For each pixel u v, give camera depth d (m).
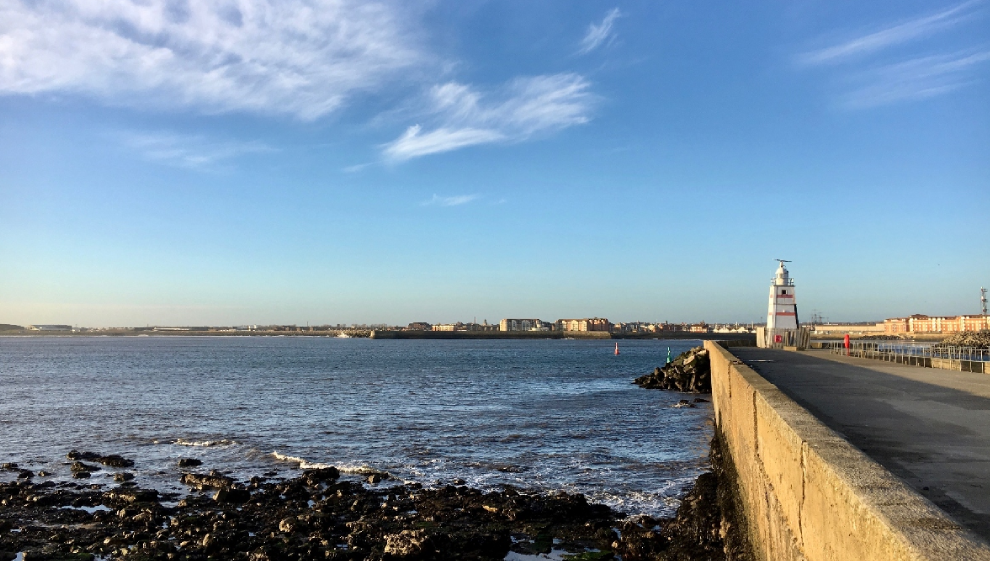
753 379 14.01
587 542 16.31
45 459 26.95
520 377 68.25
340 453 27.33
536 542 16.28
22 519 18.67
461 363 99.62
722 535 14.43
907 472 7.73
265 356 129.38
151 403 44.75
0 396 49.72
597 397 47.44
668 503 19.42
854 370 23.22
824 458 5.89
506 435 30.89
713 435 29.34
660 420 35.47
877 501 4.63
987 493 6.78
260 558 15.31
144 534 17.19
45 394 51.12
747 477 12.61
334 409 40.88
